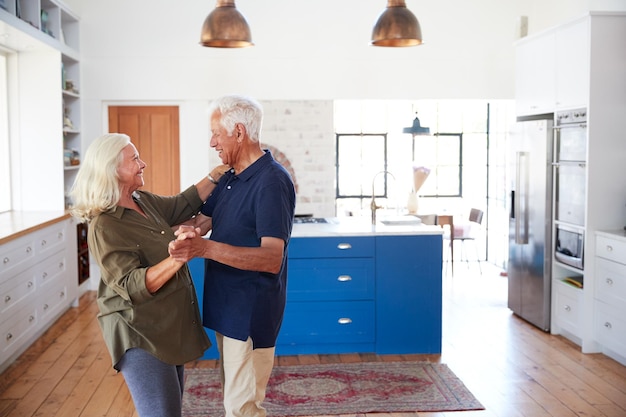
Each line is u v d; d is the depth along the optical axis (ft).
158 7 25.67
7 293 16.21
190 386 15.02
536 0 26.86
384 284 17.15
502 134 29.58
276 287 9.41
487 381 15.26
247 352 9.28
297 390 14.73
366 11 26.32
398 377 15.52
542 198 19.25
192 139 26.09
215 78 26.03
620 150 17.33
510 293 21.54
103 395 14.49
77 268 22.84
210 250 8.21
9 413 13.50
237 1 26.04
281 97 26.35
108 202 8.47
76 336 19.16
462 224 29.78
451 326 20.07
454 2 26.73
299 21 26.21
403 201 32.37
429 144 32.35
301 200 27.35
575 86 17.88
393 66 26.61
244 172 9.20
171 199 9.89
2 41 20.93
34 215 21.39
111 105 25.98
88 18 25.48
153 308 8.47
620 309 16.19
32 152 23.29
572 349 17.75
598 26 17.11
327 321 17.11
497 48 26.94
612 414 13.29
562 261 18.61
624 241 15.94
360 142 32.30
